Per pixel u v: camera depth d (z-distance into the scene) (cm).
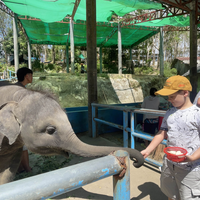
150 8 1107
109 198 261
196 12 954
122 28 1988
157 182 299
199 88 1427
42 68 3044
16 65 1515
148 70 3155
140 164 159
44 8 1180
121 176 108
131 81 1908
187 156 143
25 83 289
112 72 3152
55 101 201
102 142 497
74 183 85
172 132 170
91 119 535
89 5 511
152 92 446
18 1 1078
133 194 268
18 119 186
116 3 1091
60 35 2189
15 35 1491
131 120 361
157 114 303
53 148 190
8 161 230
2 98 205
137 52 3397
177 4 912
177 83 158
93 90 524
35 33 2084
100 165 96
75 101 1533
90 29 518
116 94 1750
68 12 1275
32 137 186
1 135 195
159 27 2056
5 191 68
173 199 182
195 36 968
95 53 524
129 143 503
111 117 600
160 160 362
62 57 3522
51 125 183
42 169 343
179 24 1597
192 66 979
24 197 71
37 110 185
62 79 1647
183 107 169
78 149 182
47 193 77
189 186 164
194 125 159
